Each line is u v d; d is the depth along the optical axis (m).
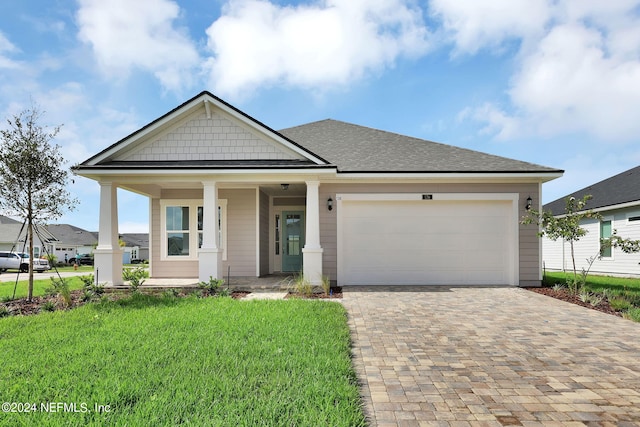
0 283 14.12
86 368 4.00
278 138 10.77
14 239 34.31
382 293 9.84
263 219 13.78
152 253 13.41
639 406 3.42
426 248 11.44
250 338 5.14
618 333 5.93
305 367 4.07
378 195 11.36
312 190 10.66
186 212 13.46
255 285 10.64
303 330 5.58
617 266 16.64
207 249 10.39
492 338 5.63
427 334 5.84
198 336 5.21
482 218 11.45
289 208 15.36
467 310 7.64
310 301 8.15
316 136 14.69
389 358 4.71
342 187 11.39
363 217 11.48
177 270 13.36
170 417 2.97
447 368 4.37
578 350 5.06
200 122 11.10
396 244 11.44
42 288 12.06
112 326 5.83
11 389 3.47
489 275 11.40
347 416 3.03
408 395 3.62
